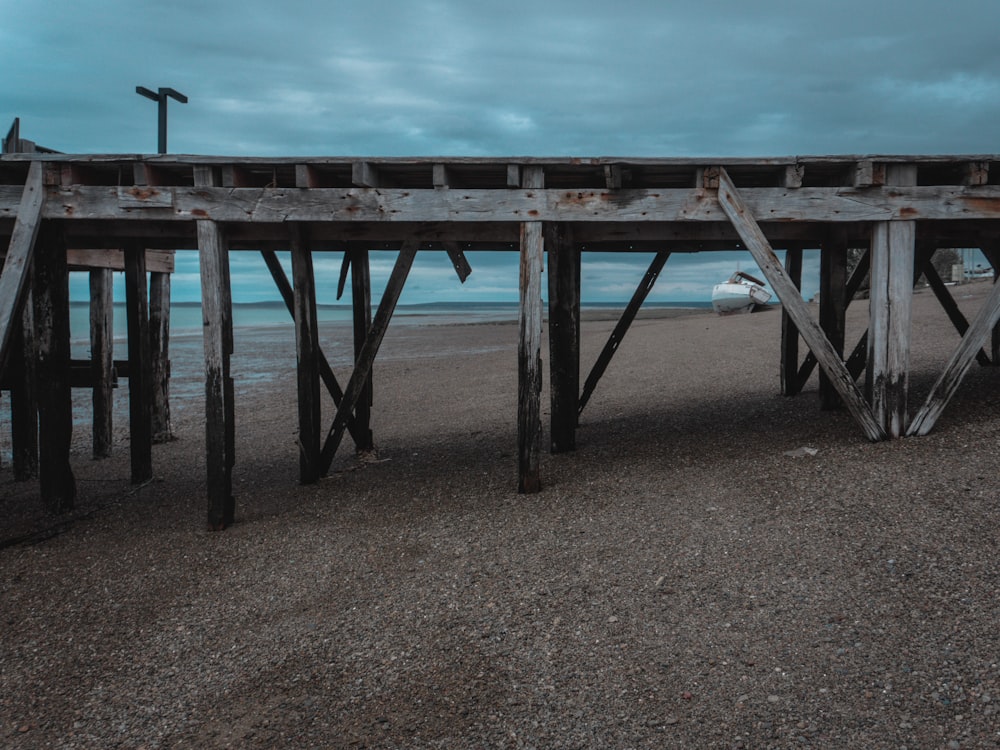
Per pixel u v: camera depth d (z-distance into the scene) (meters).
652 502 5.85
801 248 9.34
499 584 4.74
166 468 8.70
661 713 3.46
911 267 6.30
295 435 10.22
